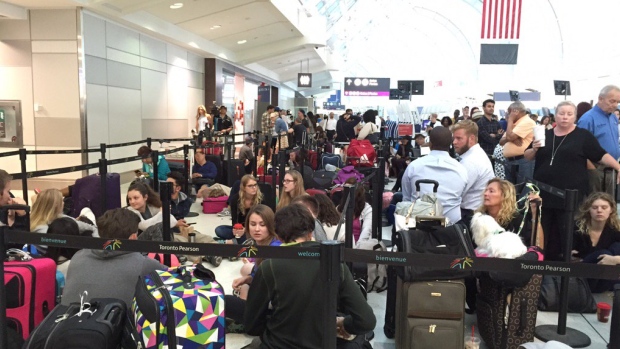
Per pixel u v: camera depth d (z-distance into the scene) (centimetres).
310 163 1048
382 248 394
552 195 408
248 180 559
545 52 2628
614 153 484
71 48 928
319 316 221
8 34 936
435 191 377
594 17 2142
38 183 962
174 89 1418
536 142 422
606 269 203
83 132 946
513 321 295
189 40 1405
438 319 272
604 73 2036
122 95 1100
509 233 319
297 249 202
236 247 211
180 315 218
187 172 812
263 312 238
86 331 215
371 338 321
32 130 955
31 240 222
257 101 2553
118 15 997
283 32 1664
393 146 1321
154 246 217
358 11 2656
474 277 320
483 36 1376
